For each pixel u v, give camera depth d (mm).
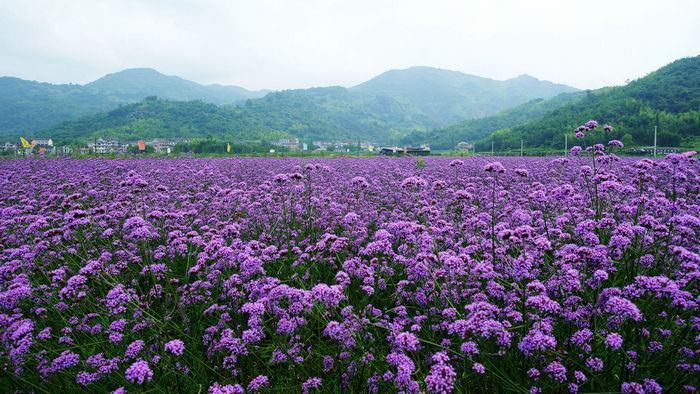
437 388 2684
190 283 5480
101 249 6926
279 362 3791
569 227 6352
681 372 3154
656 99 103938
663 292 3250
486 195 10727
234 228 6629
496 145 148500
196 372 3658
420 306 4766
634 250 4473
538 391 2924
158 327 4191
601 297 3584
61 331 4371
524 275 4227
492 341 3609
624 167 10062
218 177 16531
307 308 3871
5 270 5059
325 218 9031
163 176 16125
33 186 13422
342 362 3658
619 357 3236
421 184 6742
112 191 12320
